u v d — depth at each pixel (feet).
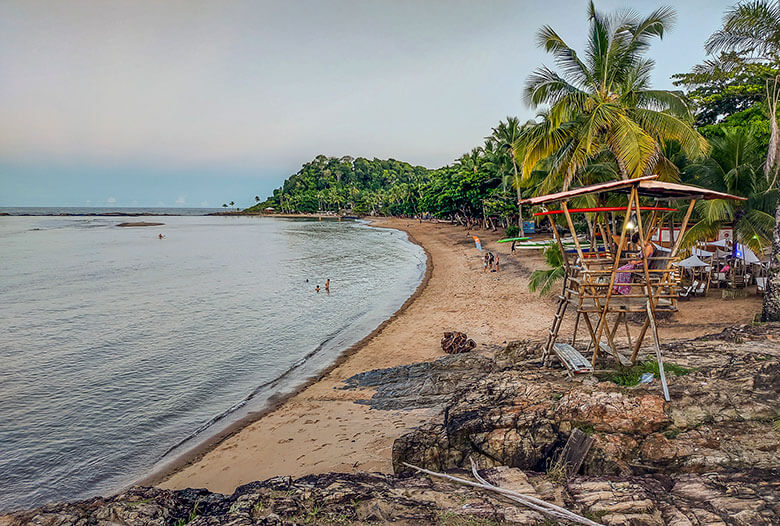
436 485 25.26
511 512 21.63
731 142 67.46
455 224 340.39
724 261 78.02
